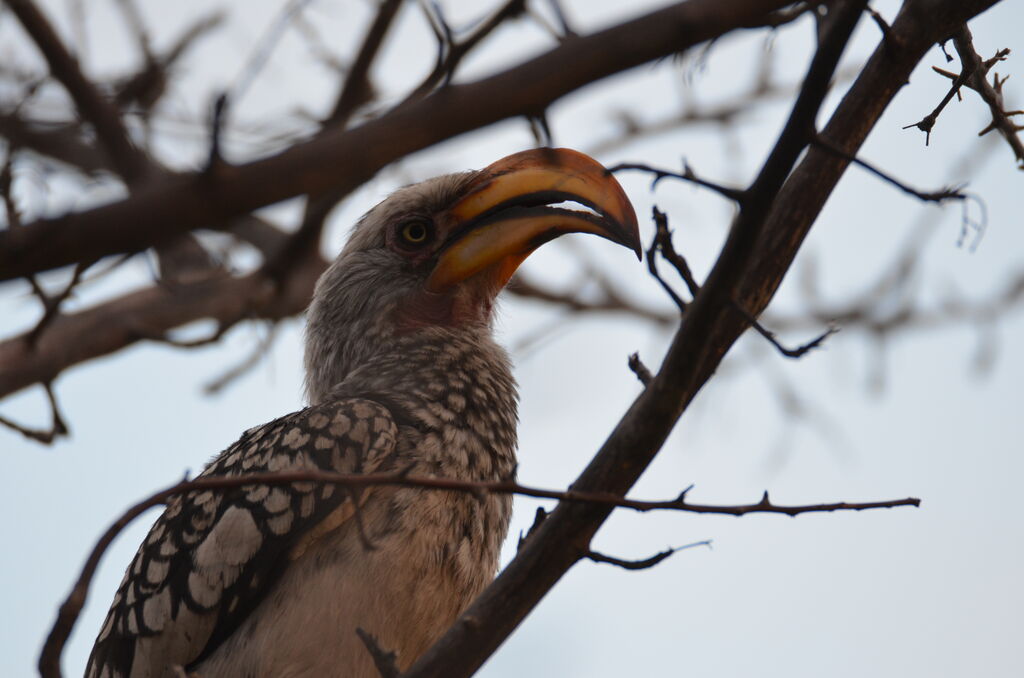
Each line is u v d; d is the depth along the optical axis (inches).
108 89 499.5
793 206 263.7
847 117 265.4
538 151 395.9
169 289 501.7
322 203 498.6
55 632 206.2
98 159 489.7
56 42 395.2
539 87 248.5
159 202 232.5
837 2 276.7
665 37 251.1
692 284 244.2
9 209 305.3
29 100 415.8
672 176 229.0
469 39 307.0
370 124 243.1
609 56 248.7
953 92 278.8
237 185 236.4
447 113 245.8
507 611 252.2
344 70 481.4
